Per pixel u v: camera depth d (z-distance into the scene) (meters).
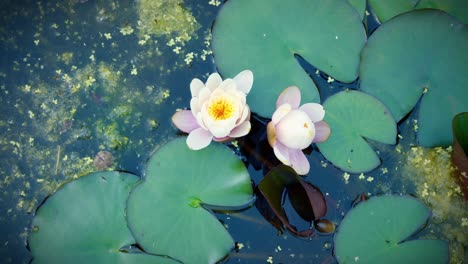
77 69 1.19
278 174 1.11
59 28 1.21
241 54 1.17
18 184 1.15
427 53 1.18
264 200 1.14
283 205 1.14
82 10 1.22
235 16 1.17
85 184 1.12
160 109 1.18
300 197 1.13
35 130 1.17
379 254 1.11
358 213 1.12
